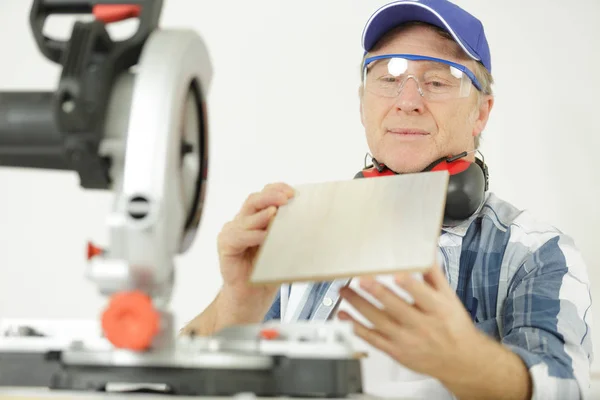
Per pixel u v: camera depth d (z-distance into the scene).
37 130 0.79
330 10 2.28
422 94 1.50
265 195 1.15
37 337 0.78
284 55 2.28
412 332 0.89
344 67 2.26
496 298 1.43
